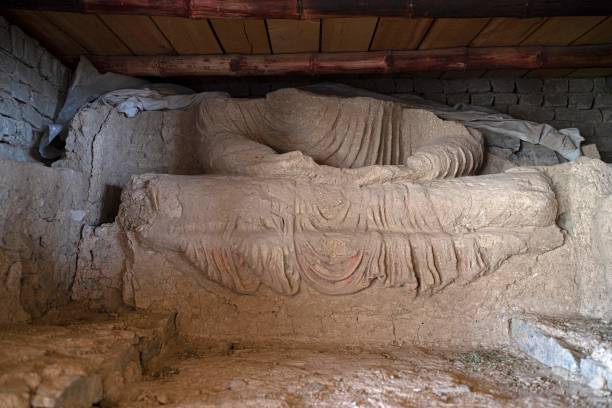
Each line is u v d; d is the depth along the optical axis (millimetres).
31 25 3195
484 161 3961
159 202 3043
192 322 3004
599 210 3002
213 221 3012
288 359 2656
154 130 3809
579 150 3910
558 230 3055
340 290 2943
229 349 2877
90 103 3633
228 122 3680
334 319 2996
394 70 3748
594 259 3031
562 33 3408
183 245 2961
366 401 2051
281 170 3203
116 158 3664
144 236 3021
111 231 3135
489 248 3010
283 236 2943
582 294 3023
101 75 3721
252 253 2902
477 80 4293
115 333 2395
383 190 3109
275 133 3699
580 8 2906
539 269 3062
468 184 3107
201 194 3033
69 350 2072
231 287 2975
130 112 3695
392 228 3049
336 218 3039
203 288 3018
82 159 3389
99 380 1916
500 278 3055
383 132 3752
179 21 3160
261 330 2990
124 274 3051
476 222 3035
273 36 3408
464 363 2650
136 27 3240
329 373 2420
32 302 2738
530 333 2754
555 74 4203
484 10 2916
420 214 3037
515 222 3020
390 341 2984
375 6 2879
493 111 4125
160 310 3010
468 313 3029
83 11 2834
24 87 3303
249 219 3010
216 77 4141
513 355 2799
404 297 2996
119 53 3672
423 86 4301
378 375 2389
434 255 2971
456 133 3752
